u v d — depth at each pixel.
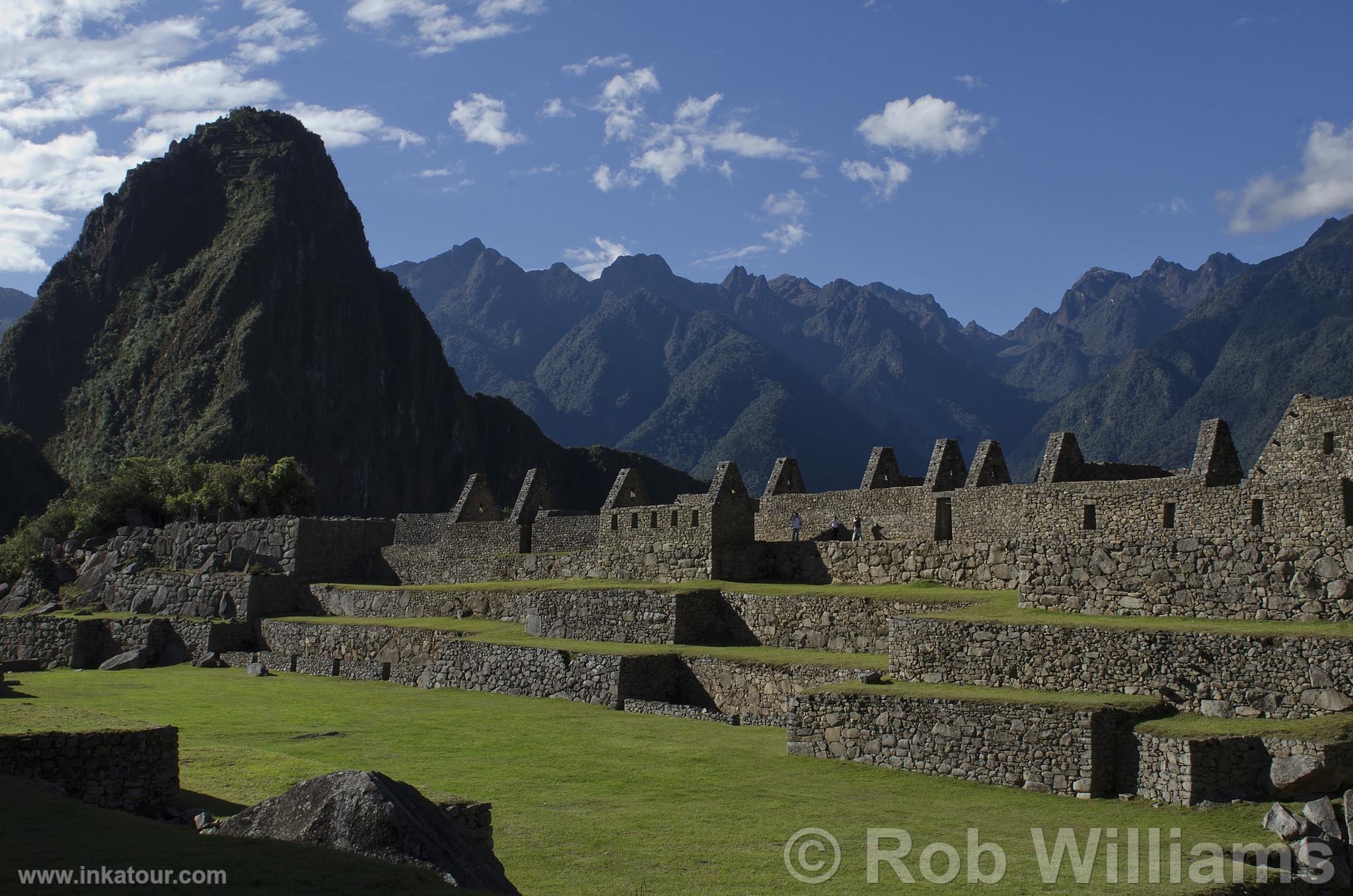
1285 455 38.09
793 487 54.50
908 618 31.77
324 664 49.75
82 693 41.72
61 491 129.75
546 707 37.69
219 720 35.34
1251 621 28.20
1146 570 30.27
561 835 22.81
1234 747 23.91
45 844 15.69
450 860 16.58
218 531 65.44
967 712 27.12
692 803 25.23
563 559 52.81
